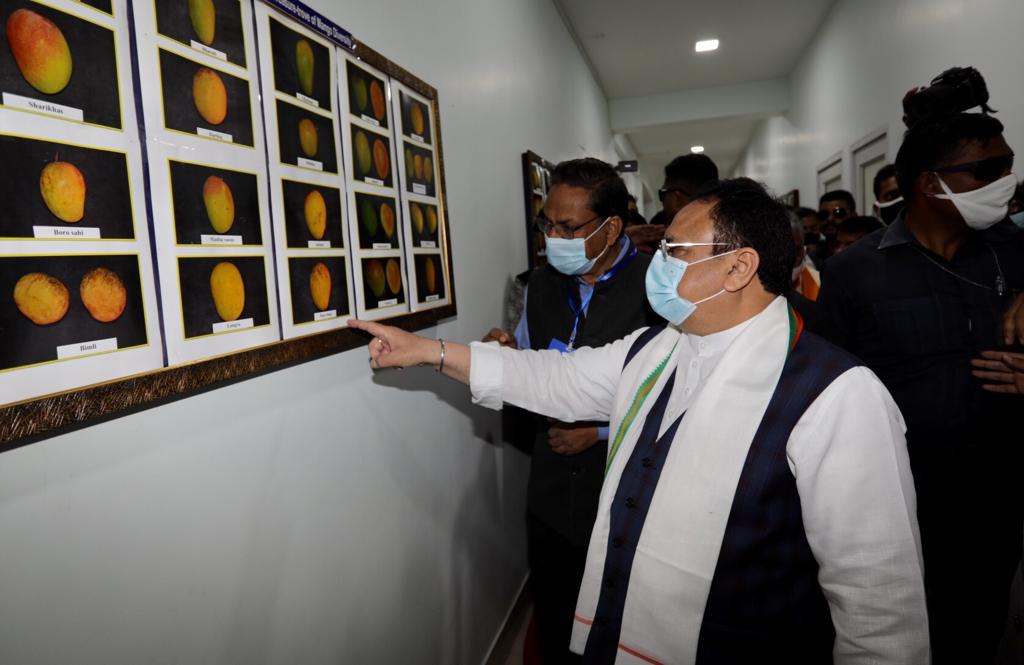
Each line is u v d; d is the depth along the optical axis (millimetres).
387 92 1133
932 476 1312
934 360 1298
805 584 768
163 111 633
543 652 1513
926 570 1384
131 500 624
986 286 1273
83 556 573
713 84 5891
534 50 2635
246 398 792
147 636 645
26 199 498
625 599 811
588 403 1072
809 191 5332
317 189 901
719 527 741
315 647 938
